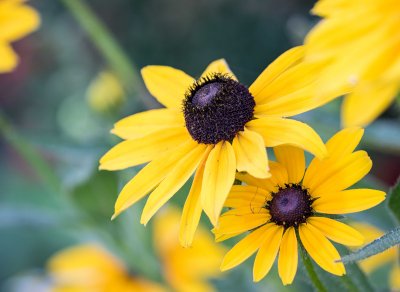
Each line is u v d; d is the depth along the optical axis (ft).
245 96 1.37
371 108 1.46
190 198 1.33
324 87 1.14
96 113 2.68
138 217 2.19
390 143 1.93
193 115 1.37
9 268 4.33
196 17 4.89
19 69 5.48
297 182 1.33
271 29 4.74
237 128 1.35
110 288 2.40
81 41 5.29
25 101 5.55
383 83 1.08
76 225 2.21
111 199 2.11
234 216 1.32
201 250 2.29
